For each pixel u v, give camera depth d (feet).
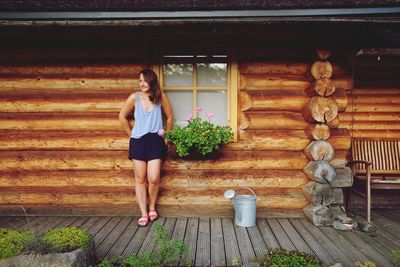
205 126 14.47
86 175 15.75
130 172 15.72
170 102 15.84
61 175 15.79
